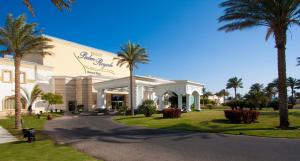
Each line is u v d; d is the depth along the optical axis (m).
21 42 22.69
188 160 9.71
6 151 11.96
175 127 20.95
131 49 38.28
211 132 17.44
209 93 92.19
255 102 45.41
